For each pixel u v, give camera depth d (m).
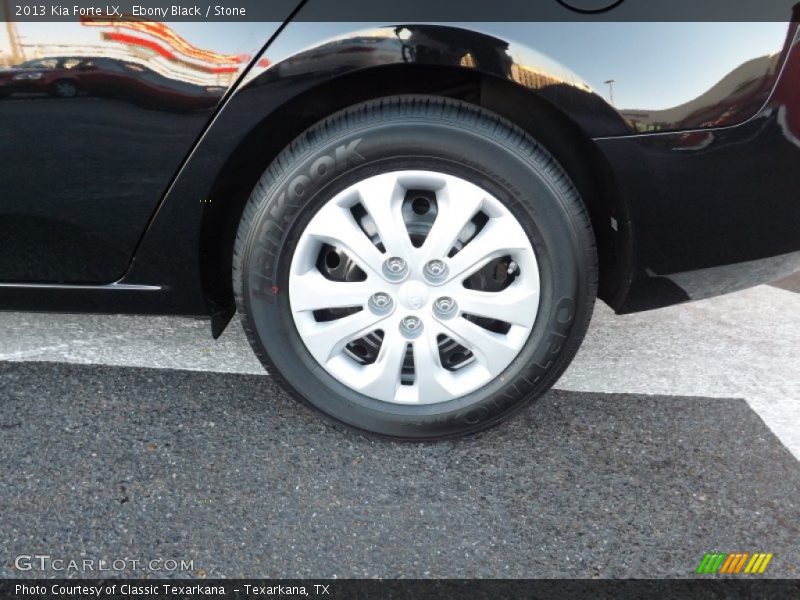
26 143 1.97
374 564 1.84
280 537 1.91
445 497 2.06
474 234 2.04
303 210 1.99
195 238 2.10
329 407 2.19
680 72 1.85
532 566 1.85
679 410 2.47
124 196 2.04
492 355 2.10
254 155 2.09
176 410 2.39
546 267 2.02
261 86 1.88
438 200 2.00
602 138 1.90
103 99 1.91
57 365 2.60
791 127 1.92
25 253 2.17
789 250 2.11
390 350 2.11
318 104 2.04
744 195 1.98
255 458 2.18
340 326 2.11
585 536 1.94
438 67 1.95
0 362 2.61
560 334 2.07
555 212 1.96
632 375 2.68
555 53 1.82
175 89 1.89
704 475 2.17
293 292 2.07
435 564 1.85
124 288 2.21
